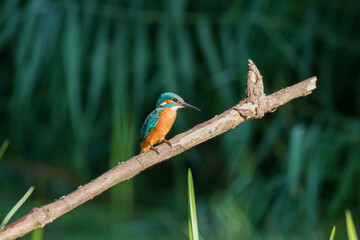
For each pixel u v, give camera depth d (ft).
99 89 32.94
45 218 10.00
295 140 30.48
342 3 34.76
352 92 38.14
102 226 34.45
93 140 41.04
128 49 34.99
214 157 42.52
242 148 32.83
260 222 33.40
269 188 32.94
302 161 31.12
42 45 32.91
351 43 34.99
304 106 35.78
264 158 39.40
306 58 34.60
